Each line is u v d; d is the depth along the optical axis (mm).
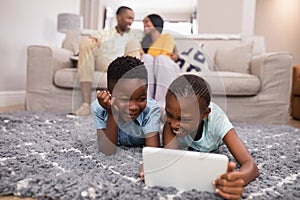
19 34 2750
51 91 2156
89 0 4715
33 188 659
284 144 1277
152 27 1427
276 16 4320
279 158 1029
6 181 688
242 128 1720
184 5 4602
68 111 2135
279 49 4340
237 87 1997
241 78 2008
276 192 695
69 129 1401
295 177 826
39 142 1108
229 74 2031
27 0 2822
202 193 666
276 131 1638
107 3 4746
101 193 644
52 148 1027
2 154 916
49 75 2150
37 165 812
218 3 3328
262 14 4363
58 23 3223
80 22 3383
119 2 4738
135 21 1820
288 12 4266
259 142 1296
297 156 1064
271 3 4324
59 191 651
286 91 2047
